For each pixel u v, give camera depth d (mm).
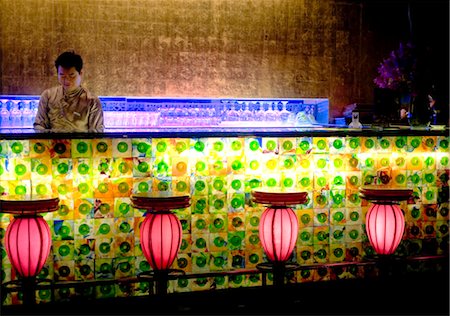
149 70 6848
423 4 7543
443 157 5422
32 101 6562
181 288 4898
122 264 4738
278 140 5008
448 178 5441
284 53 7203
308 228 5125
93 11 6680
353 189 5199
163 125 6508
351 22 7387
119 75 6777
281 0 7164
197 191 4859
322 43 7305
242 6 7062
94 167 4645
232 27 7043
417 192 5375
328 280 5211
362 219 5234
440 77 7504
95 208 4660
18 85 6566
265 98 7176
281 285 4688
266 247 4598
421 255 5430
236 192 4941
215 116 6637
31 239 4137
